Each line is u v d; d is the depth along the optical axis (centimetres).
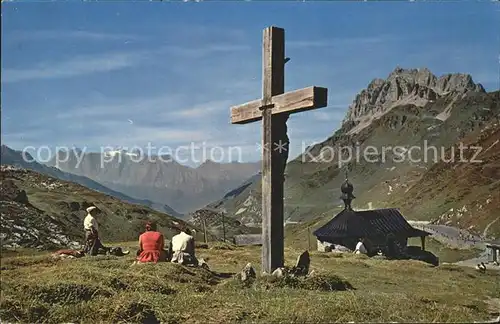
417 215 4181
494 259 2294
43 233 3131
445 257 2531
